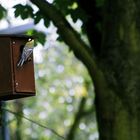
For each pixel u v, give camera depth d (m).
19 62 9.13
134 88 9.62
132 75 9.65
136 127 9.58
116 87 9.59
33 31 11.55
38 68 30.91
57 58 31.92
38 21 10.67
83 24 10.65
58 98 32.31
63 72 31.70
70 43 9.39
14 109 19.50
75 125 23.25
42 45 11.51
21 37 9.23
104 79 9.54
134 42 9.77
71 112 33.97
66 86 31.70
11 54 9.12
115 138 9.59
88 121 32.69
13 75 9.08
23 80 9.16
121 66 9.68
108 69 9.63
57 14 9.41
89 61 9.44
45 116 34.03
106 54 9.78
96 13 10.57
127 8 9.84
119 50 9.76
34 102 31.27
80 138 33.44
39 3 9.39
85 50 9.41
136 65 9.70
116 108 9.59
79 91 29.64
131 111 9.59
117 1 9.88
